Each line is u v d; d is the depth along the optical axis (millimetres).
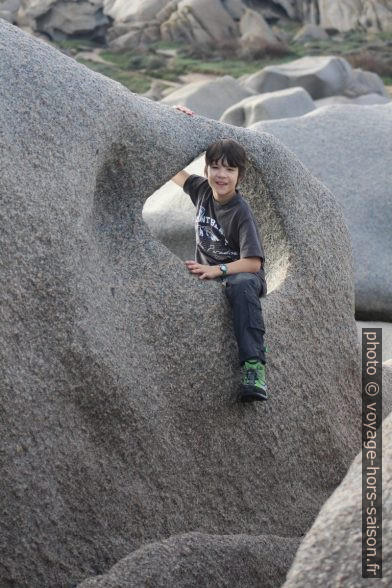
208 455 6039
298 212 6602
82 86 5637
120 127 5805
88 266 5523
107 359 5508
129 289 5797
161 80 45594
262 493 6309
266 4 59531
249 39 52094
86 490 5512
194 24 53406
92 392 5484
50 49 5684
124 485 5656
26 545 5301
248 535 5871
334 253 6820
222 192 6047
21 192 5195
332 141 12289
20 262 5180
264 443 6305
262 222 6707
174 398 5863
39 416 5293
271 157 6500
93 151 5605
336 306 6820
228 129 6383
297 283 6531
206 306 5992
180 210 11047
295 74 34188
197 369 5949
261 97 22281
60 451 5398
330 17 57875
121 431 5629
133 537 5676
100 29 53125
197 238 6391
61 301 5328
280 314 6391
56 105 5457
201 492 6008
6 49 5422
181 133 6156
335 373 6828
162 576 5188
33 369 5254
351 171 12094
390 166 12125
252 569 5562
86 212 5562
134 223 5992
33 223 5227
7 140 5203
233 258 6242
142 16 54656
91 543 5523
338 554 4109
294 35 57250
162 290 5895
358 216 11891
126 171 5965
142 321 5793
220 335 6031
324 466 6707
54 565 5383
